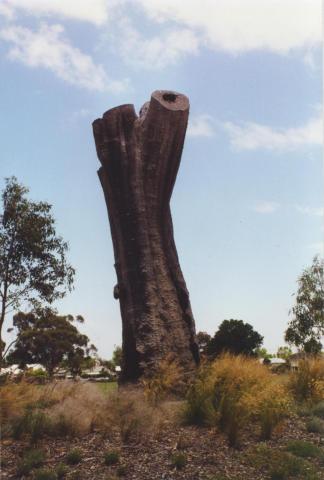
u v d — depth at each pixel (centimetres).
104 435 871
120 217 1340
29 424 893
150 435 866
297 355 1516
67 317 4197
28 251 2131
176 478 712
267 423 864
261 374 1073
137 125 1386
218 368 1077
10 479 732
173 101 1407
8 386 996
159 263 1330
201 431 890
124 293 1314
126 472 734
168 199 1403
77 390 1070
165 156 1376
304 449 799
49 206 2214
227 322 2767
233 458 776
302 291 2925
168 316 1291
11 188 2175
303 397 1100
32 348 3906
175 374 1121
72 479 720
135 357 1268
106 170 1368
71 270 2206
